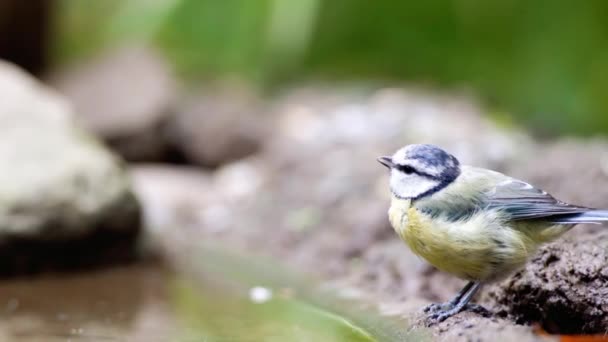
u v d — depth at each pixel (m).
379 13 18.94
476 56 18.61
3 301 8.77
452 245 6.48
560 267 6.56
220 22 18.41
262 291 9.12
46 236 9.56
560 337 5.65
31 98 10.63
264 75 18.70
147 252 10.59
